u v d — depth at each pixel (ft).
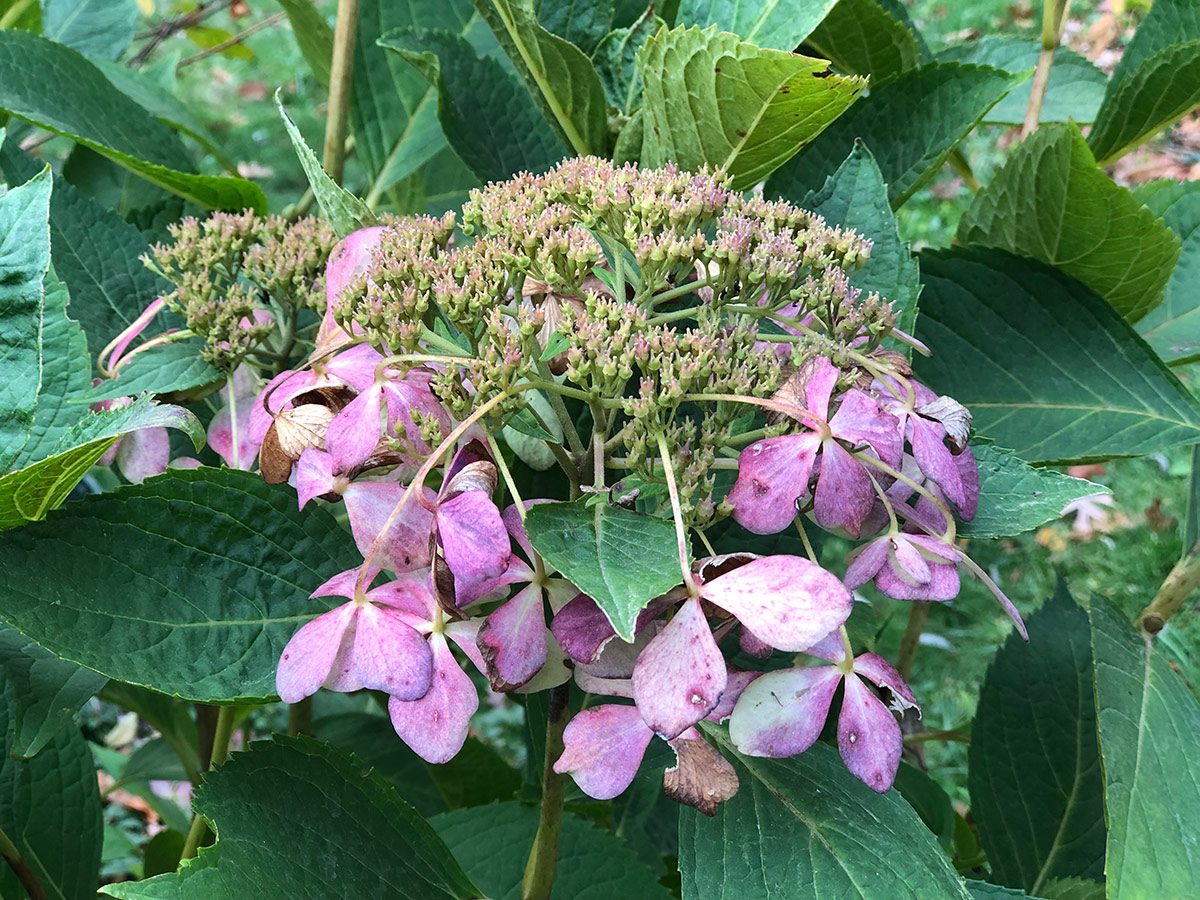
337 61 1.31
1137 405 1.11
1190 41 1.18
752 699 0.65
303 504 0.68
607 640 0.60
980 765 1.24
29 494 0.70
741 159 0.96
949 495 0.68
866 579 0.68
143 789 1.85
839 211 1.01
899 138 1.14
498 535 0.58
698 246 0.74
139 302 1.13
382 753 1.56
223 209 1.28
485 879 1.12
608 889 1.12
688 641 0.57
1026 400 1.15
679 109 0.93
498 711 2.61
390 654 0.63
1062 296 1.15
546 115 1.11
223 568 0.79
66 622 0.71
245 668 0.76
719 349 0.70
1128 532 3.15
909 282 0.98
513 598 0.63
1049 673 1.25
